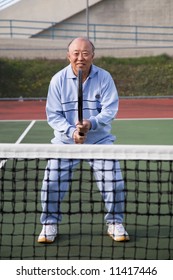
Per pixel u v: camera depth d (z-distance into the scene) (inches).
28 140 406.0
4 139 413.4
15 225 179.6
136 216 175.2
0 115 641.0
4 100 887.7
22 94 964.0
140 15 1156.5
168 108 727.7
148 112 671.8
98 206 201.8
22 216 189.2
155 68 1020.5
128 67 1024.2
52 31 1184.2
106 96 163.8
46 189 164.6
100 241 166.4
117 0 1157.1
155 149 140.2
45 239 163.2
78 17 1176.2
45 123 533.6
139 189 227.1
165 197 212.4
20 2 1178.0
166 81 988.6
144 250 158.4
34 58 1047.6
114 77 1000.2
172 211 191.2
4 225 179.5
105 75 165.0
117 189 164.2
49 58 1053.2
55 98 166.7
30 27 1187.3
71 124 169.0
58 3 1176.2
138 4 1154.0
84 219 187.5
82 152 143.3
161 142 391.5
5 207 199.6
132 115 630.5
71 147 142.6
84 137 159.9
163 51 1059.9
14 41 1043.3
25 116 625.3
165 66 1025.5
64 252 156.6
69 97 166.1
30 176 252.8
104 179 163.0
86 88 165.6
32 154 143.3
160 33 1137.4
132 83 986.1
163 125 510.0
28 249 158.2
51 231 164.9
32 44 1052.5
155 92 967.0
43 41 1056.8
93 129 159.6
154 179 247.9
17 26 1187.3
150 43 1152.2
